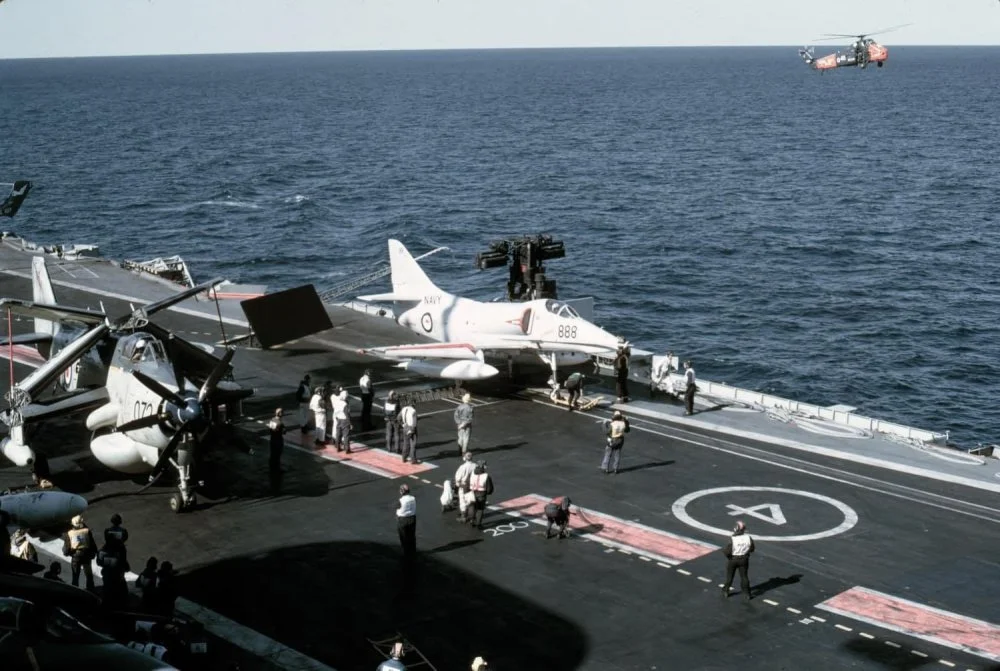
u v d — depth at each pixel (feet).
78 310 139.13
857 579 104.99
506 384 170.30
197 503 123.85
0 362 179.42
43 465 126.82
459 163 636.07
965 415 216.33
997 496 126.11
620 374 158.10
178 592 101.96
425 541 113.70
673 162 630.33
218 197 498.28
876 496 125.70
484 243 391.24
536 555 110.22
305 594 101.76
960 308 292.20
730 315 287.07
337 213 458.91
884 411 218.38
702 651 91.86
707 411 157.28
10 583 61.62
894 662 90.12
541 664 89.56
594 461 137.08
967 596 101.71
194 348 137.39
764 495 126.00
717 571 106.52
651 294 309.63
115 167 611.88
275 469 132.46
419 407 159.12
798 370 242.17
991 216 431.84
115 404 127.54
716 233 400.06
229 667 81.05
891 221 420.36
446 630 94.99
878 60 387.34
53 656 58.34
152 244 394.32
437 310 176.14
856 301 299.38
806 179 547.90
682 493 126.62
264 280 339.77
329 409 152.97
